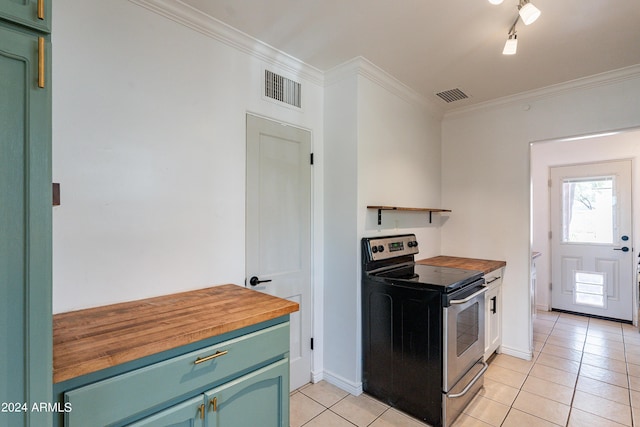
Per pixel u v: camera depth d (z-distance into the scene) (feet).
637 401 7.25
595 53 7.18
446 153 11.37
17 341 2.67
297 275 7.84
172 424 3.62
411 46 6.97
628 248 12.51
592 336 11.19
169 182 5.61
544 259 14.30
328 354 8.30
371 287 7.54
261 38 6.69
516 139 9.84
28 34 2.73
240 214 6.68
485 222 10.45
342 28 6.31
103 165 4.88
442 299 6.31
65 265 4.54
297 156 7.88
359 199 7.76
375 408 7.09
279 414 4.77
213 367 3.99
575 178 13.60
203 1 5.52
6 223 2.62
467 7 5.63
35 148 2.74
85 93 4.71
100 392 3.14
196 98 5.99
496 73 8.22
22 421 2.68
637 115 7.91
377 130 8.33
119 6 5.06
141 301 5.13
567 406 7.10
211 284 6.18
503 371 8.77
